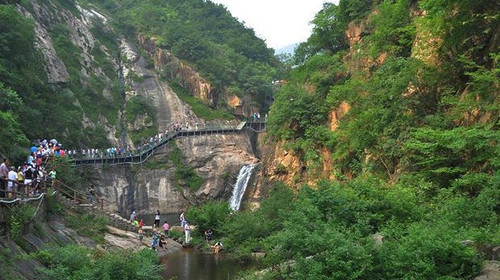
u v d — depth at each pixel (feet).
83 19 295.69
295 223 47.06
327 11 138.21
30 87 155.94
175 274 77.30
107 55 283.59
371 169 78.38
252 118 257.55
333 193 52.47
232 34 378.73
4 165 62.75
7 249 49.60
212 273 77.97
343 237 42.45
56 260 56.44
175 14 369.91
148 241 100.07
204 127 249.75
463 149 57.26
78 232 84.33
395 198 52.90
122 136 243.81
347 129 90.38
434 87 72.28
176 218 190.70
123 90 265.95
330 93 113.09
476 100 60.85
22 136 101.45
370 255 39.93
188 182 214.07
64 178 112.47
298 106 127.24
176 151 219.82
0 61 133.49
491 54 56.39
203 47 301.02
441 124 65.05
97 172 186.91
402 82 75.31
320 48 143.74
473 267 37.42
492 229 42.16
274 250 51.67
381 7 98.89
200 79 278.67
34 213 65.21
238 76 296.92
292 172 126.72
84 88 243.60
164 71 285.64
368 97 87.25
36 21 244.63
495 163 49.73
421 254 38.81
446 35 68.44
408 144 62.59
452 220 46.83
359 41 118.83
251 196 188.34
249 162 219.00
